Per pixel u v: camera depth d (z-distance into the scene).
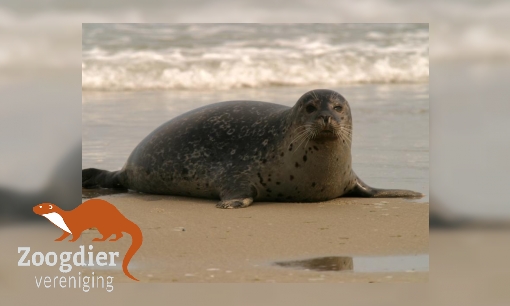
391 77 57.31
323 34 64.81
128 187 30.38
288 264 18.23
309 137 25.62
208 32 64.75
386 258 18.78
